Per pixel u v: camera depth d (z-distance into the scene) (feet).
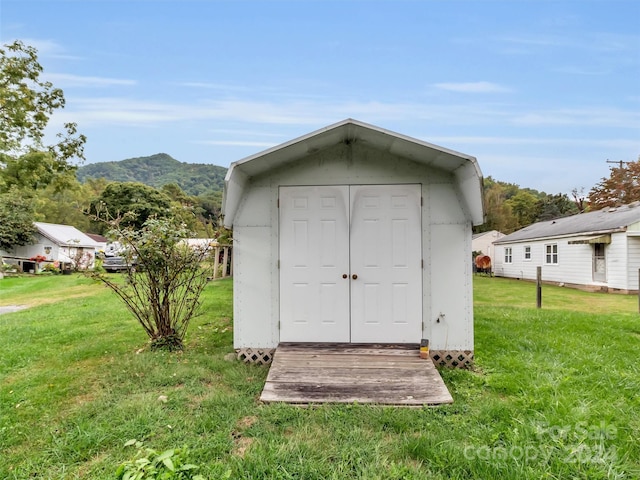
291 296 15.57
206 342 18.19
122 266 17.84
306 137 13.38
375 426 9.62
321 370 12.96
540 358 14.96
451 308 15.07
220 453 8.34
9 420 10.03
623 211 50.65
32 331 20.38
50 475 7.72
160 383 12.62
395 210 15.38
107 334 19.75
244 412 10.46
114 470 7.72
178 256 17.10
